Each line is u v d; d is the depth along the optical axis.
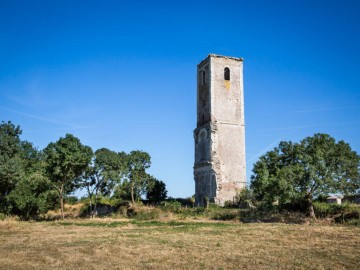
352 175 35.22
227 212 43.72
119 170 57.06
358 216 33.47
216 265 15.69
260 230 28.02
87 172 53.72
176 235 26.25
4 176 46.88
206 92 61.06
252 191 49.00
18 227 34.56
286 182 34.81
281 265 15.45
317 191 35.00
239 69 62.03
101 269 15.09
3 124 51.62
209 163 56.62
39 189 50.12
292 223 34.75
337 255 17.47
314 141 36.94
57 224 38.25
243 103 60.81
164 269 15.02
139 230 30.53
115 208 60.81
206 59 62.16
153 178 69.31
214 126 57.97
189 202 67.31
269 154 40.66
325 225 31.45
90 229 32.19
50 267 15.47
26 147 66.25
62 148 46.72
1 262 16.50
